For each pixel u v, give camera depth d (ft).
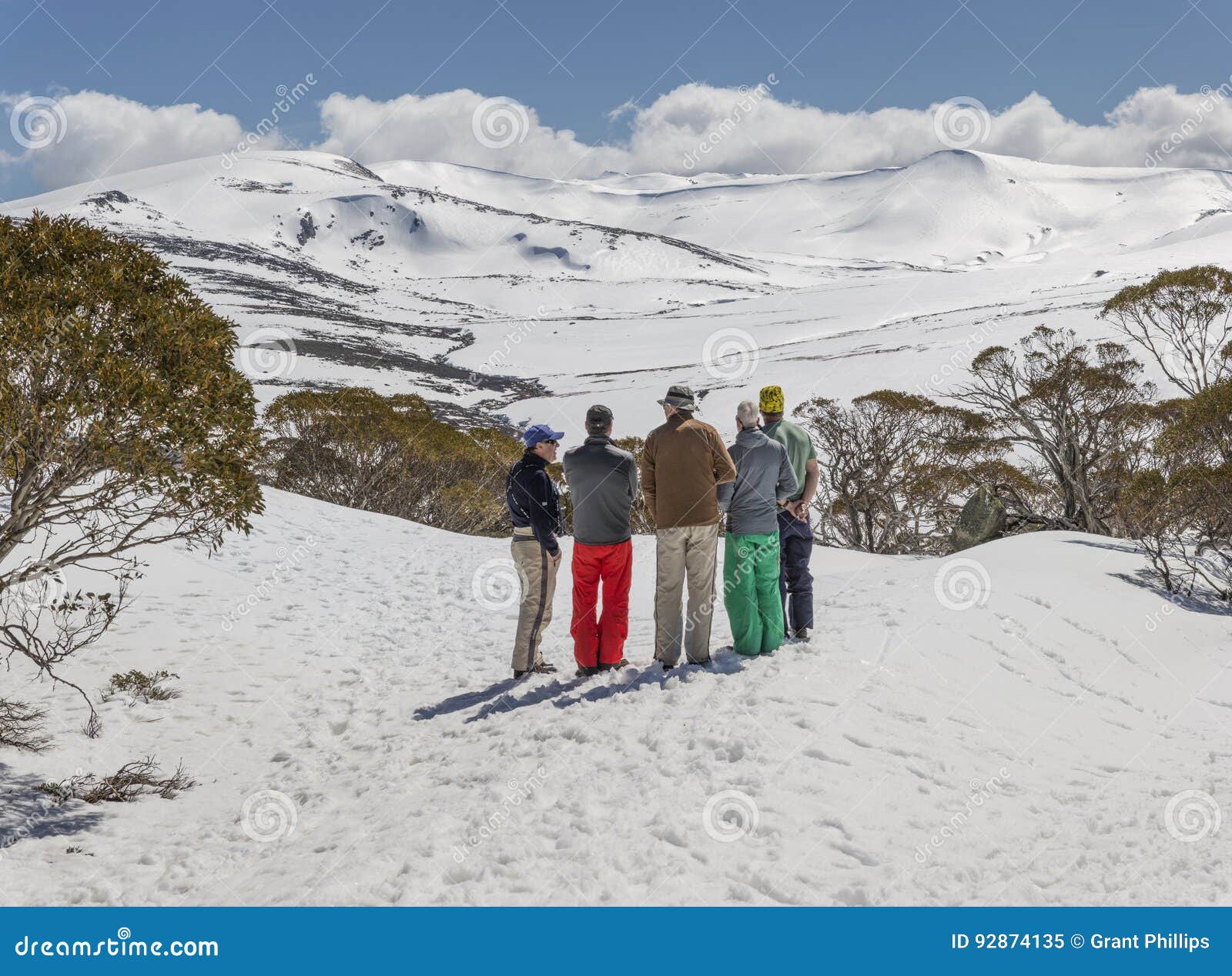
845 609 29.09
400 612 37.37
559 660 27.43
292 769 20.94
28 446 17.54
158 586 37.65
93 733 22.59
